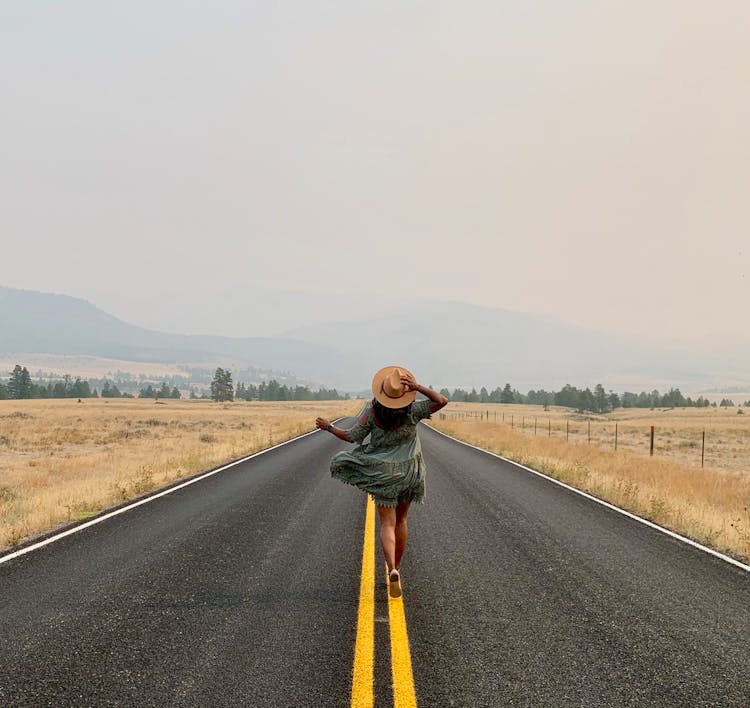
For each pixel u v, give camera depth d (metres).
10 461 21.42
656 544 8.36
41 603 5.48
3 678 3.97
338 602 5.55
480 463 19.23
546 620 5.16
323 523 9.32
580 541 8.41
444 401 5.66
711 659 4.41
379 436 5.73
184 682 3.92
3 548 7.73
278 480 14.46
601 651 4.51
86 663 4.19
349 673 4.07
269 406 139.50
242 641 4.60
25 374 177.12
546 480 15.35
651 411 155.88
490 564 7.03
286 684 3.89
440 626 4.97
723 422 82.31
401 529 6.06
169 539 8.17
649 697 3.80
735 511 11.52
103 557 7.19
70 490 12.55
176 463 17.28
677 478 15.66
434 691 3.83
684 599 5.88
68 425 45.06
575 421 88.94
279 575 6.44
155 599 5.61
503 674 4.09
